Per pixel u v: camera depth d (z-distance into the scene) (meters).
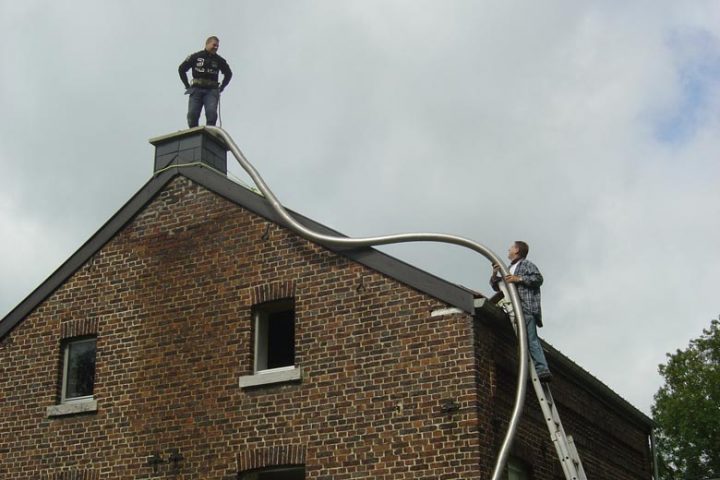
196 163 15.30
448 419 11.99
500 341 13.08
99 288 15.33
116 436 14.21
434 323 12.50
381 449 12.28
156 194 15.43
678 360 40.53
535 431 13.88
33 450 14.84
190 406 13.80
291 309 13.97
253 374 13.59
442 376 12.22
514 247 13.22
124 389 14.44
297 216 14.08
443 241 13.03
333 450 12.58
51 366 15.23
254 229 14.31
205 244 14.66
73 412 14.65
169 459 13.65
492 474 11.76
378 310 12.93
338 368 12.93
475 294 12.33
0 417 15.34
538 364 12.45
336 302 13.27
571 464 11.71
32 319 15.73
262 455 12.99
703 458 39.16
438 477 11.81
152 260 15.04
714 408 38.62
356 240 13.25
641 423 20.03
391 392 12.47
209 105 16.34
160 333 14.49
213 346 13.96
